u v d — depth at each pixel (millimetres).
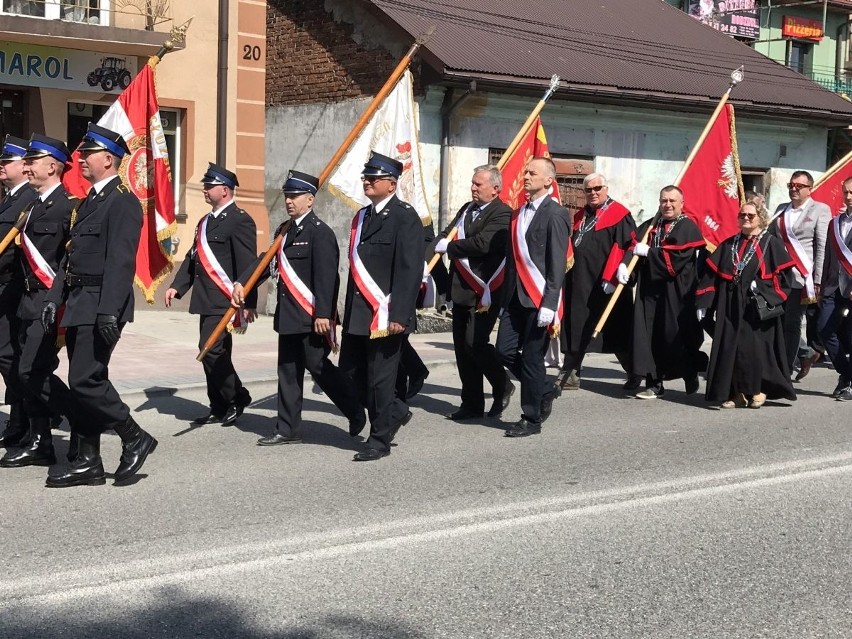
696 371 10438
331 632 4430
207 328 8547
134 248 6449
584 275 10258
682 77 20391
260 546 5523
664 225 10219
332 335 7863
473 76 16656
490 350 8930
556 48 19234
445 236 9031
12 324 7305
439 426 8844
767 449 8055
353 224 7645
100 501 6340
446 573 5168
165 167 8641
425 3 18703
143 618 4547
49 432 7227
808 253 10938
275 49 19234
